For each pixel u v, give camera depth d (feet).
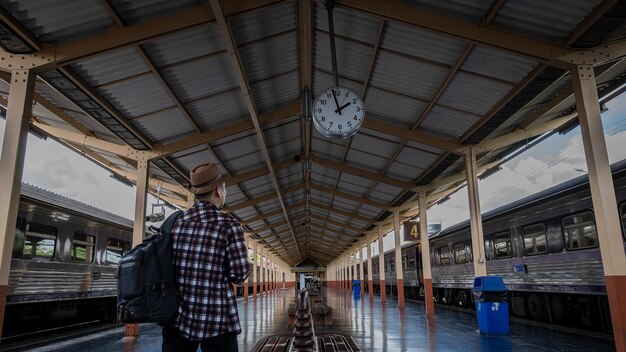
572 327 29.96
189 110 26.12
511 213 35.70
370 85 25.77
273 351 21.98
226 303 6.95
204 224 7.14
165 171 35.24
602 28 16.52
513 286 35.42
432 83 23.59
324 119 21.71
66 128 29.58
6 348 24.93
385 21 19.39
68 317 34.60
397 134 30.07
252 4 17.72
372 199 53.26
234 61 20.24
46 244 28.48
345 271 125.70
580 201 26.73
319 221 79.97
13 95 17.57
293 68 25.35
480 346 23.39
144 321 6.33
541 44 18.07
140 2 16.72
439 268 54.85
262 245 97.40
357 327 32.60
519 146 33.27
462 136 29.09
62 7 15.99
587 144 17.29
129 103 23.58
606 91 24.13
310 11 19.81
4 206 16.67
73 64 19.12
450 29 18.03
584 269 26.22
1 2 15.29
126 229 42.24
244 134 32.07
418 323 35.22
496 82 21.83
